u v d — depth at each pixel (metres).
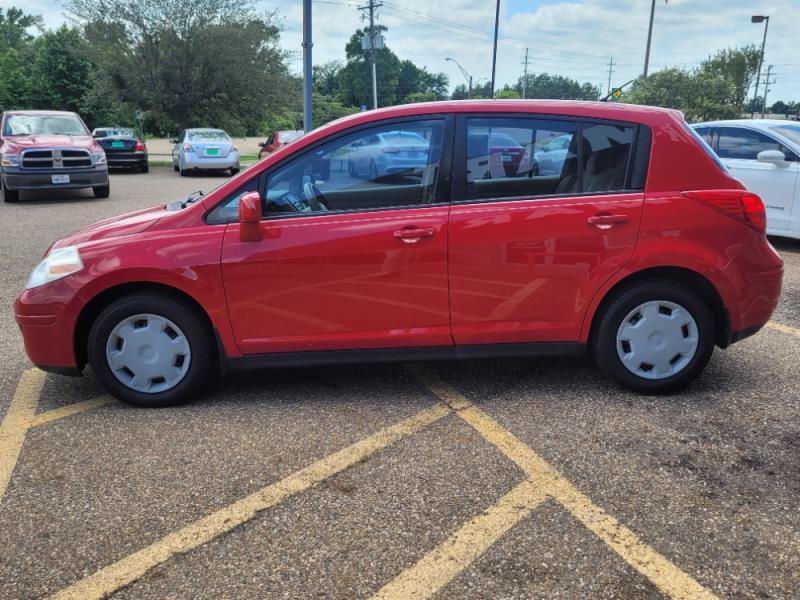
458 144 3.72
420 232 3.65
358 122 3.76
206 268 3.65
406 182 3.74
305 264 3.66
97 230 3.96
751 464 3.14
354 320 3.75
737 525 2.67
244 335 3.75
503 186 3.73
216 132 22.98
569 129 3.73
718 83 39.53
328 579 2.39
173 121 31.09
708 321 3.81
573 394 3.97
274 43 30.19
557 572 2.41
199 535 2.65
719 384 4.09
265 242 3.66
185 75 28.72
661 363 3.86
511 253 3.69
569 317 3.79
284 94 30.36
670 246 3.69
